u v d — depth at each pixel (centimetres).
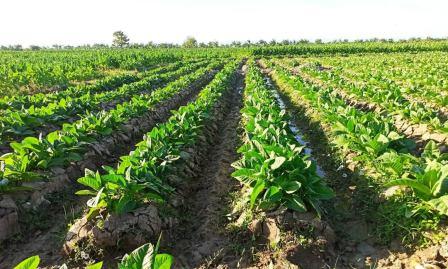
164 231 563
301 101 1487
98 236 529
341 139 828
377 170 686
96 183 556
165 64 4166
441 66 2308
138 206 571
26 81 2072
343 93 1620
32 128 1041
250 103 1209
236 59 4500
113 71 3173
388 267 492
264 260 507
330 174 802
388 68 2519
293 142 802
